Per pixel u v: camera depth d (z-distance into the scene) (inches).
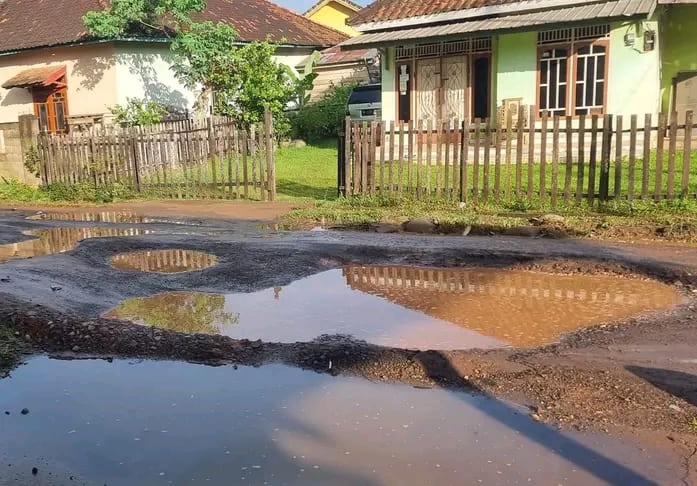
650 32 615.8
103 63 852.6
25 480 143.6
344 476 141.3
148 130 600.1
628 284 291.4
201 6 837.2
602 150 429.4
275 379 193.0
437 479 139.8
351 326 242.1
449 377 191.5
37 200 608.4
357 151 498.9
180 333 227.6
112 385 191.0
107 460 150.7
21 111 933.8
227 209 514.0
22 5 1021.8
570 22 602.2
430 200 478.3
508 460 147.3
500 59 690.8
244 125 825.5
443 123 467.5
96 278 298.8
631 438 156.4
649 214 405.4
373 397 180.2
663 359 202.4
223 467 146.1
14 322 231.8
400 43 713.0
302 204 515.8
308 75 1007.6
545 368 196.1
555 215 407.2
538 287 290.7
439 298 277.0
